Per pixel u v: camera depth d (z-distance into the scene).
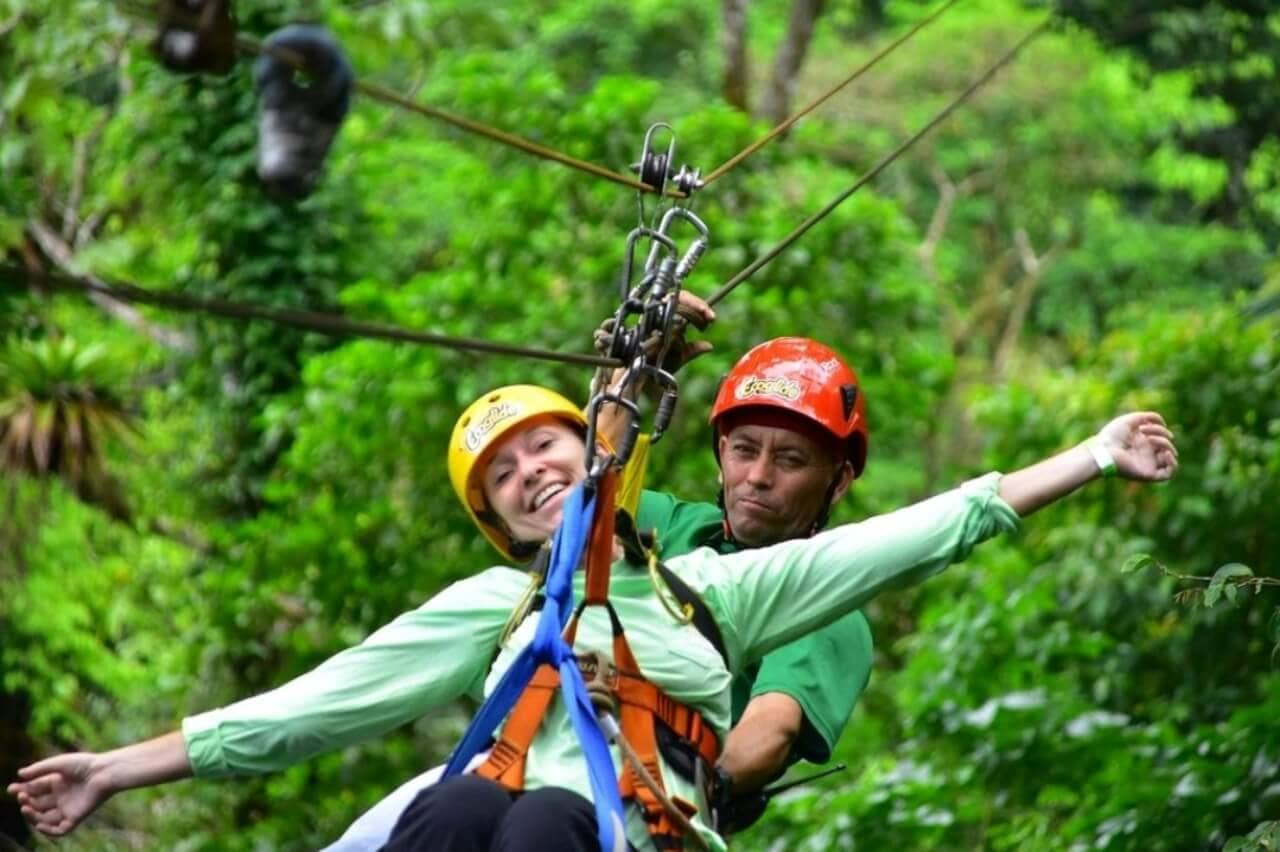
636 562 9.23
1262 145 47.66
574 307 25.70
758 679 11.12
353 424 25.64
